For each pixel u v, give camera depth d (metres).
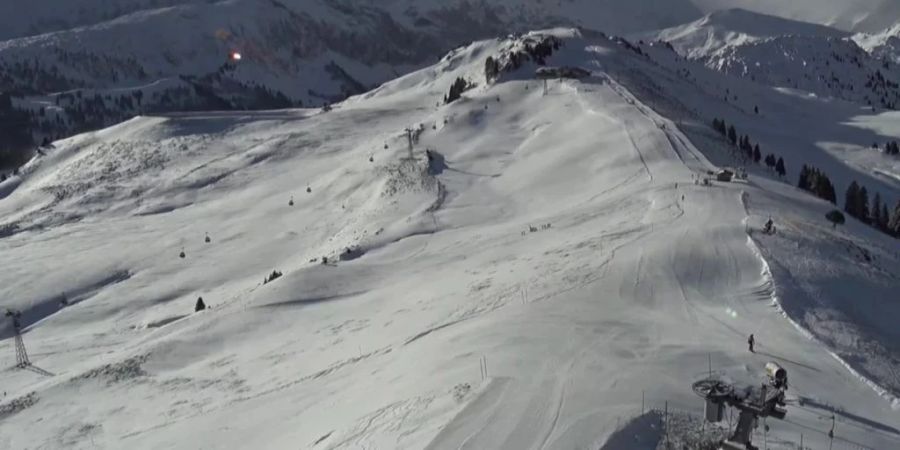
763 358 26.34
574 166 74.12
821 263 38.62
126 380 40.00
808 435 20.52
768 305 33.16
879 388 24.64
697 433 19.97
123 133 148.38
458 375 25.84
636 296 34.41
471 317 34.81
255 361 39.12
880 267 41.81
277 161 117.81
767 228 43.09
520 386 23.78
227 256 76.44
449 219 66.62
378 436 22.58
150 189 112.12
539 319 31.33
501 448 20.08
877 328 32.25
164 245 83.44
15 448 33.31
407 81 187.62
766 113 160.25
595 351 26.70
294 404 30.09
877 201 80.25
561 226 53.34
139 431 32.31
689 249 40.19
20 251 86.75
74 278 75.06
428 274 49.03
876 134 135.12
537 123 98.25
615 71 131.75
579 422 20.97
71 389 40.22
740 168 73.06
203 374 38.69
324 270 54.03
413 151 95.00
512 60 134.50
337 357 35.59
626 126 81.38
